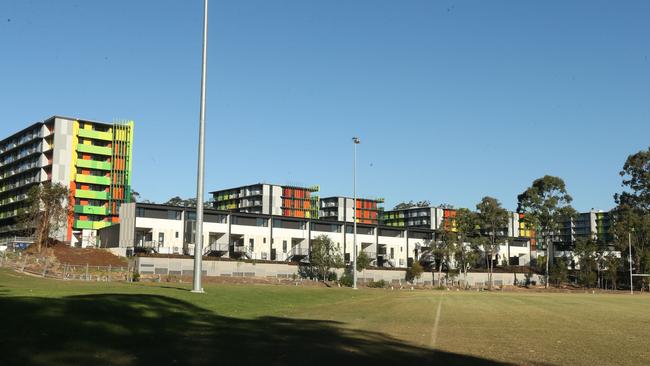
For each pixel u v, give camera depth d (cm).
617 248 12900
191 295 3078
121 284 4225
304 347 1697
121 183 13250
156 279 6944
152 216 9750
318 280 10000
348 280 9662
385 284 10369
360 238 12300
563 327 2661
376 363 1465
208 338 1808
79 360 1318
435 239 12750
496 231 13225
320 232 11750
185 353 1501
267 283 8694
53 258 8200
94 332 1662
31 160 13425
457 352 1716
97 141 13338
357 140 8300
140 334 1762
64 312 1839
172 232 9881
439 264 12588
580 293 9862
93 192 12950
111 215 13000
